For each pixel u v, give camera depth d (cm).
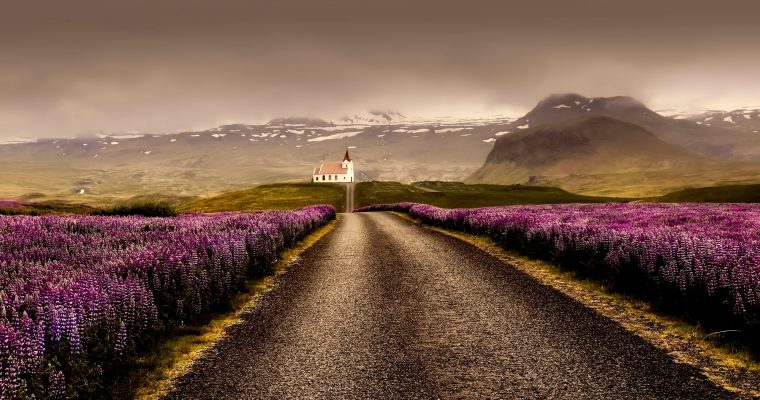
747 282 833
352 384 701
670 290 1015
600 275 1325
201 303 1073
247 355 836
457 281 1396
